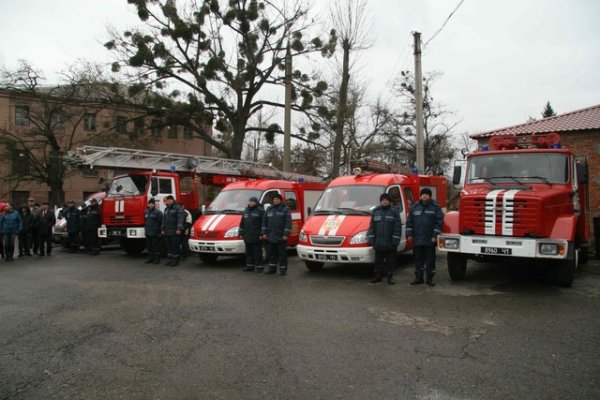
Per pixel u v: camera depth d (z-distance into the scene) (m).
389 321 6.46
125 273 10.91
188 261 13.06
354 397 4.09
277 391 4.22
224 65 29.62
